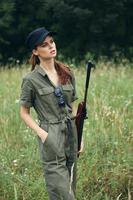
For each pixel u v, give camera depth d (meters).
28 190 5.54
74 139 4.84
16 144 6.62
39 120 4.80
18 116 7.36
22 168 6.02
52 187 4.75
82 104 4.89
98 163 5.91
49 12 19.03
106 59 17.88
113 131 6.53
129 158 5.89
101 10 18.39
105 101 7.70
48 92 4.72
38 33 4.74
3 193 5.56
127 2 18.73
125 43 19.03
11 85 9.66
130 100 7.96
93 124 6.78
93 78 9.68
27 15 19.41
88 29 18.64
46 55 4.73
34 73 4.77
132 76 10.36
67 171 4.78
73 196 4.74
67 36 18.88
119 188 5.63
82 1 18.44
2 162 5.97
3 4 18.88
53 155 4.73
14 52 19.72
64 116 4.78
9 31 19.36
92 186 5.64
